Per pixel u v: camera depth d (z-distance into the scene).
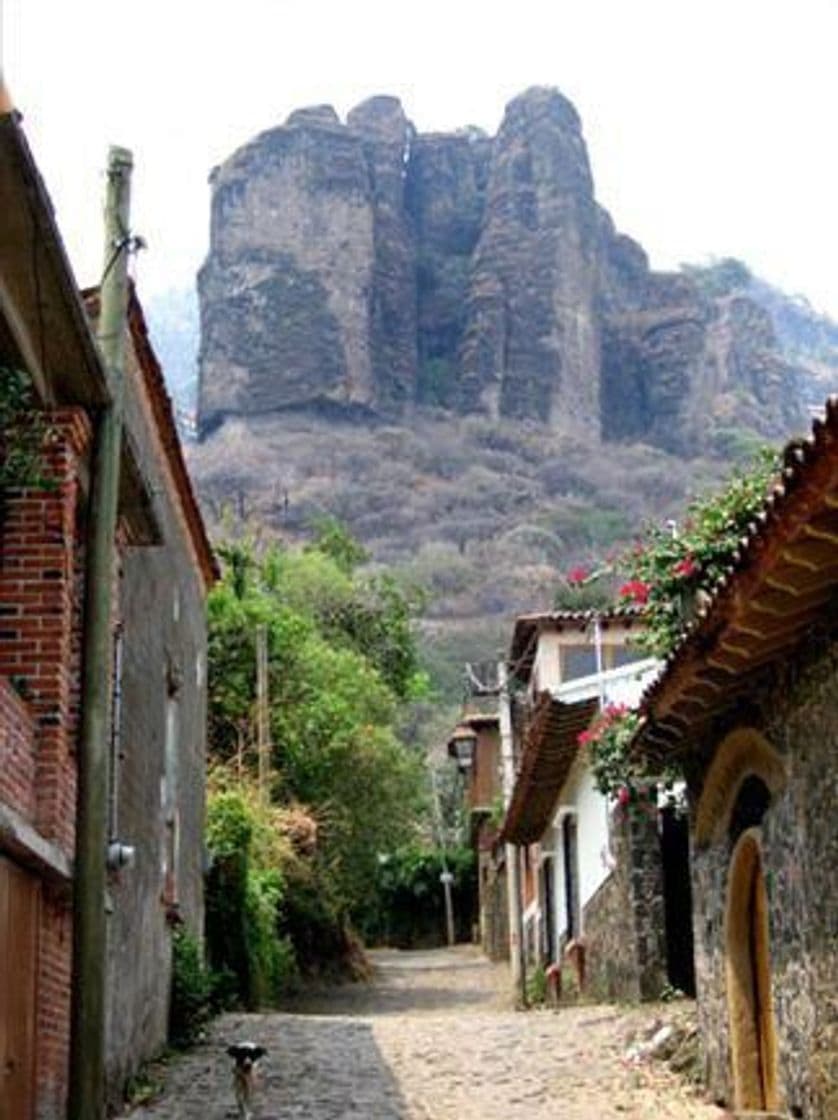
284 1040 15.98
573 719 19.08
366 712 34.78
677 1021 14.24
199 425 102.94
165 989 15.20
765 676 9.99
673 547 13.79
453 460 99.50
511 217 109.88
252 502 92.81
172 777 15.98
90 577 9.20
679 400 109.44
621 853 17.61
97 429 9.60
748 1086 10.98
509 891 31.11
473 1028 16.69
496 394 105.12
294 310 102.38
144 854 13.73
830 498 6.97
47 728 9.82
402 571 87.12
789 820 9.62
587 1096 12.71
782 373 118.06
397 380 104.69
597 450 103.88
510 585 86.94
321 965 32.06
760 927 11.03
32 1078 9.24
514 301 107.50
